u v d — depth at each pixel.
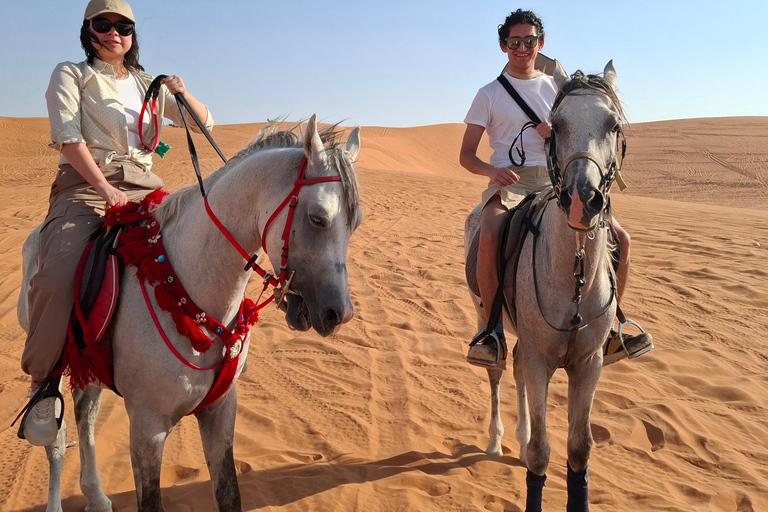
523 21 4.59
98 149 3.53
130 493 4.49
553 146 3.50
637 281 9.84
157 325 3.01
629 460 5.05
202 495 4.44
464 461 5.02
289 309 2.88
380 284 10.05
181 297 3.05
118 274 3.15
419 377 6.63
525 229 4.09
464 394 6.28
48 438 3.31
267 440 5.33
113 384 3.21
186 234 3.16
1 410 5.66
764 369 6.75
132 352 3.04
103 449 5.10
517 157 4.66
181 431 5.49
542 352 3.88
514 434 5.54
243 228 3.03
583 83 3.43
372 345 7.55
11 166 33.03
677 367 6.75
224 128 65.81
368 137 71.06
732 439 5.36
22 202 17.53
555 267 3.68
